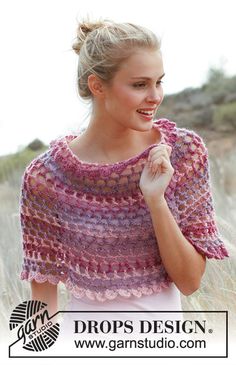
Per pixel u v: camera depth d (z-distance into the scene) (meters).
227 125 19.00
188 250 3.43
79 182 3.54
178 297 3.62
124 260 3.52
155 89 3.36
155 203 3.37
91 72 3.45
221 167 9.62
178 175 3.56
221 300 4.89
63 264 3.64
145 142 3.58
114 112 3.41
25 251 3.71
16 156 13.48
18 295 5.08
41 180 3.60
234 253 4.97
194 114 19.95
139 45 3.33
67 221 3.57
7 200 9.34
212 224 3.64
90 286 3.53
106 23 3.48
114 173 3.48
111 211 3.51
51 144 3.64
